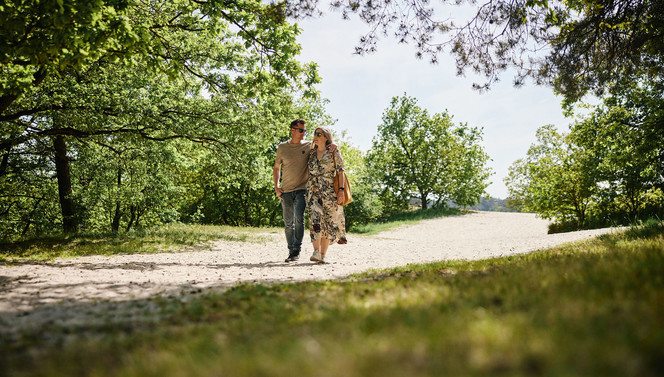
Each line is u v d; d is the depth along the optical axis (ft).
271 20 28.91
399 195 132.57
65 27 17.81
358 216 85.46
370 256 29.22
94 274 17.84
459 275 13.29
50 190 61.52
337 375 4.58
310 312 8.83
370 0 23.44
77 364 6.06
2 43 18.10
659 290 7.43
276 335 6.76
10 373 5.76
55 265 21.50
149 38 21.91
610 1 27.14
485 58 25.22
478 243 44.96
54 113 35.24
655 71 32.27
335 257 28.25
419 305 8.28
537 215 71.92
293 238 24.53
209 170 76.79
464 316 6.75
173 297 12.27
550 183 68.28
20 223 67.21
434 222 104.42
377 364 4.78
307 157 23.82
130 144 47.32
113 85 39.68
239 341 6.59
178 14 36.86
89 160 48.80
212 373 5.01
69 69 37.50
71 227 50.14
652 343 4.76
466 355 4.88
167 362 5.61
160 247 33.01
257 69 33.35
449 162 129.18
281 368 4.87
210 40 41.06
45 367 5.90
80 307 11.00
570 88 29.99
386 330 6.31
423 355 5.00
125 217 84.94
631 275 9.24
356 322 7.07
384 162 132.26
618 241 22.79
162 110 41.57
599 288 8.21
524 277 10.68
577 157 65.36
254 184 51.70
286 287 13.15
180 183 79.20
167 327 8.55
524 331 5.55
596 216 63.67
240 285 14.08
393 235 74.64
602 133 54.39
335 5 23.94
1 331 8.63
